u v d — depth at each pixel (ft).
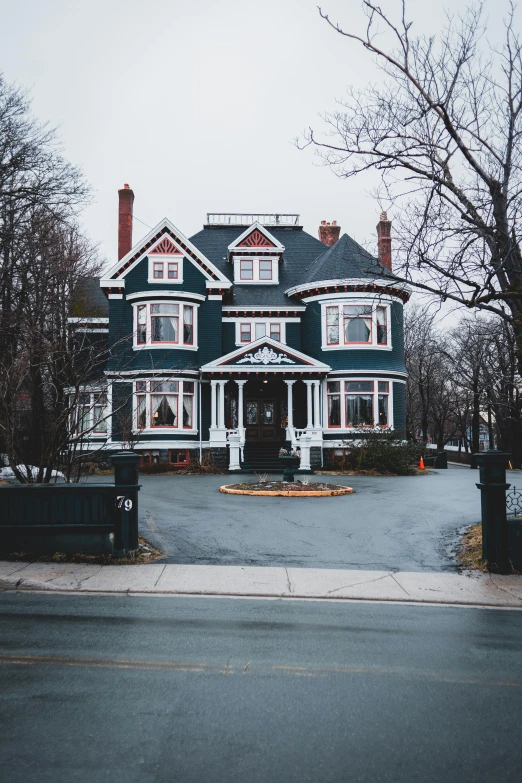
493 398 121.60
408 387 183.32
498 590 32.04
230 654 21.95
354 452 95.04
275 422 106.93
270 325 108.78
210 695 18.37
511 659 21.98
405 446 93.76
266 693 18.58
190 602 29.27
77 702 17.70
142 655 21.67
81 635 23.81
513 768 14.55
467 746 15.57
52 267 88.58
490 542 35.83
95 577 32.94
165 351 99.55
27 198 78.13
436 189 36.24
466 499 59.57
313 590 31.42
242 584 32.12
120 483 36.70
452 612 28.55
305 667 20.83
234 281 114.83
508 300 36.68
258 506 54.08
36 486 37.27
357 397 102.01
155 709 17.35
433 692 18.90
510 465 130.93
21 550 37.11
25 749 14.96
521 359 36.37
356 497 60.75
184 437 99.19
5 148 78.07
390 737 15.97
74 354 52.29
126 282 102.63
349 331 102.89
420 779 13.99
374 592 31.32
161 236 103.76
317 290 104.68
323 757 14.88
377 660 21.66
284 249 116.47
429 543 41.70
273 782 13.73
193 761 14.56
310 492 60.59
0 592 30.78
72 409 48.06
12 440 45.83
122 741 15.46
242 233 116.06
